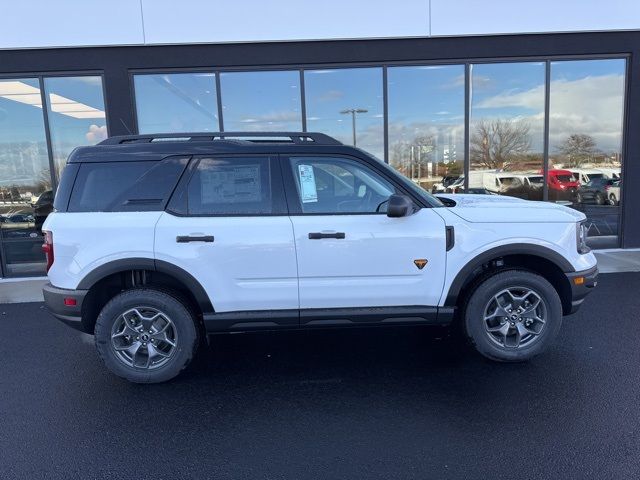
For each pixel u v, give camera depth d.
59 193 3.58
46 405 3.31
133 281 3.68
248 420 3.06
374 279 3.61
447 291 3.65
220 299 3.55
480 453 2.64
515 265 3.90
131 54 7.57
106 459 2.68
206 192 3.58
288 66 7.82
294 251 3.52
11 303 6.09
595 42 7.93
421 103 8.16
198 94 7.87
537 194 8.52
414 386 3.47
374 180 3.67
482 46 7.88
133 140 3.81
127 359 3.56
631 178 8.24
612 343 4.14
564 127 8.32
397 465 2.55
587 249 3.90
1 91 7.61
